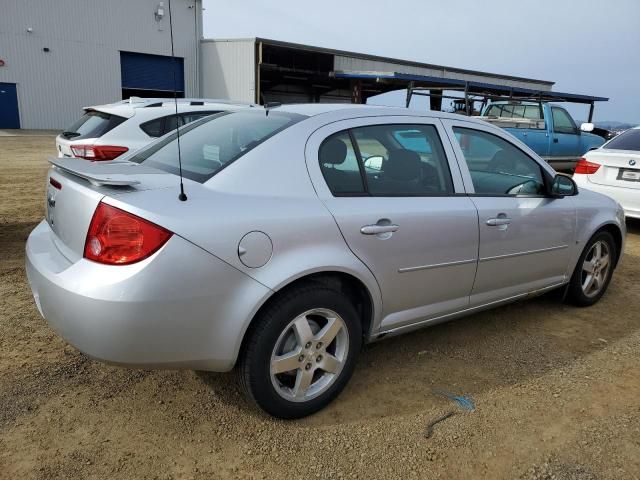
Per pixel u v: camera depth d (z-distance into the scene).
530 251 3.76
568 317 4.31
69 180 2.65
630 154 6.84
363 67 30.69
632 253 6.44
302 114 3.00
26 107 27.59
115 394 2.94
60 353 3.35
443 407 2.94
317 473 2.40
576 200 4.18
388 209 2.92
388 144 3.12
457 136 3.48
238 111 3.49
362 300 2.99
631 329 4.11
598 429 2.77
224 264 2.36
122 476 2.33
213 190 2.50
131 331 2.23
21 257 5.22
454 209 3.23
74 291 2.26
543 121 11.87
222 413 2.80
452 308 3.41
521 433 2.72
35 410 2.76
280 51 29.11
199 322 2.35
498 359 3.54
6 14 26.30
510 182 3.74
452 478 2.39
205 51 29.91
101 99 29.11
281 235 2.51
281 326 2.56
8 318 3.81
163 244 2.24
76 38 27.94
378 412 2.87
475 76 34.44
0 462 2.37
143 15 29.02
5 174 11.37
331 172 2.83
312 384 2.83
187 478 2.34
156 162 3.04
